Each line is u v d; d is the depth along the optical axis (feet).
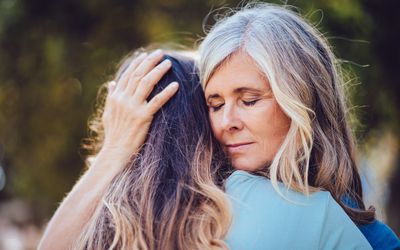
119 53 13.07
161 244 5.22
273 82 5.35
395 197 13.48
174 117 5.88
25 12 13.08
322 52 5.95
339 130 5.96
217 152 5.77
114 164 5.88
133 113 5.92
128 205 5.41
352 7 10.52
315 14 10.25
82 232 5.60
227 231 5.14
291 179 5.28
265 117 5.43
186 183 5.44
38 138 13.98
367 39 10.77
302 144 5.45
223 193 5.26
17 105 13.84
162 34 12.48
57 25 13.16
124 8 13.04
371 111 11.09
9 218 16.61
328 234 5.16
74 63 13.16
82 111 13.26
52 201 14.21
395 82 11.93
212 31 5.73
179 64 6.24
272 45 5.46
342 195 5.85
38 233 16.52
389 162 13.56
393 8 11.59
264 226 5.07
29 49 13.32
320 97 5.74
